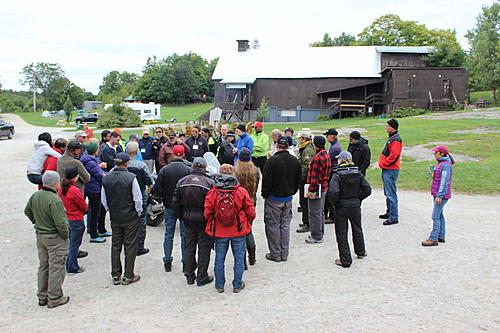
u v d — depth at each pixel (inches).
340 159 235.5
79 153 259.8
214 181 217.3
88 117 2154.3
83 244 288.4
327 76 1644.9
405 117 1304.1
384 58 1695.4
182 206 214.1
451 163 257.6
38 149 266.2
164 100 3769.7
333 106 1600.6
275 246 244.1
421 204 379.6
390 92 1491.1
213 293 203.2
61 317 180.5
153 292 206.4
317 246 271.6
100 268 242.4
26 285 218.2
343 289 200.5
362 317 171.2
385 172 311.1
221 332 162.4
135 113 1888.5
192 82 3796.8
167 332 163.6
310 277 217.8
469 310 174.6
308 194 266.4
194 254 216.7
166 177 233.0
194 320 173.8
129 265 217.5
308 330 161.6
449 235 280.5
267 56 1860.2
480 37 1763.0
